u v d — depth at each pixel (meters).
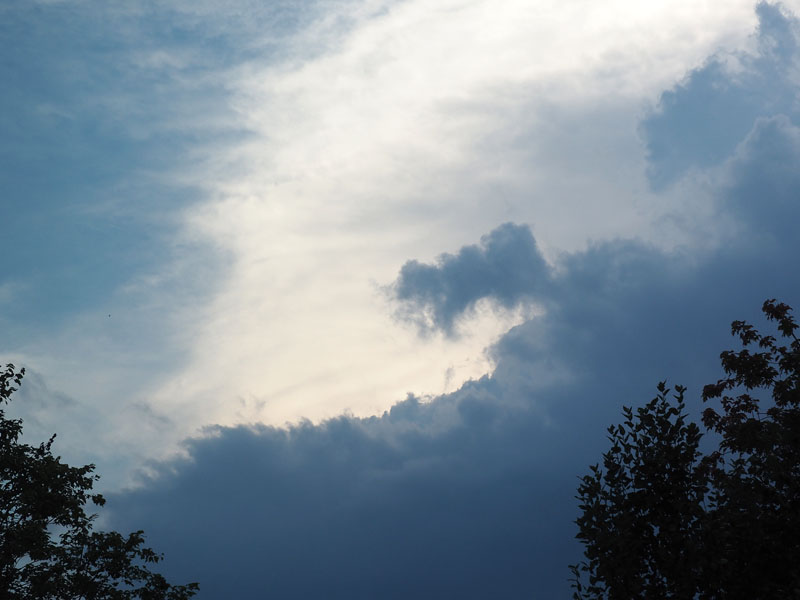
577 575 13.30
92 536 28.61
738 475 14.32
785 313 19.77
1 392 28.70
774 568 12.64
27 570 26.56
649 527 13.30
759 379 19.42
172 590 29.58
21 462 27.84
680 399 14.04
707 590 12.80
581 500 13.68
